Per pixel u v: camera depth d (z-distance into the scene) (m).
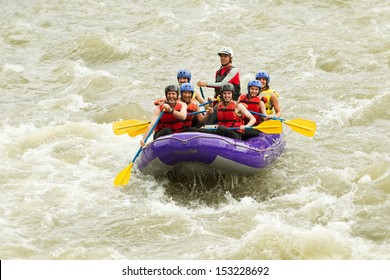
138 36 57.81
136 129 32.75
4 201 30.02
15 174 32.88
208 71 50.47
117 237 27.30
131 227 28.00
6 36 58.38
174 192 31.44
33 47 56.31
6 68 50.81
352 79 47.28
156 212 29.14
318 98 44.31
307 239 25.73
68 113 42.66
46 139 37.19
